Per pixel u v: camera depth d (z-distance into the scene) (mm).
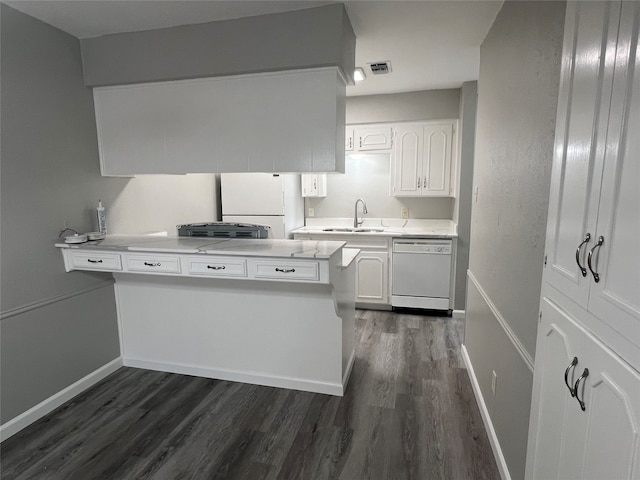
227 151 2377
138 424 2100
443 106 3727
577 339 950
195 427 2068
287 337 2430
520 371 1492
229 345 2553
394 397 2352
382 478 1705
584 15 951
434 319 3781
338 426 2070
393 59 2859
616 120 779
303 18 2059
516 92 1637
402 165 3951
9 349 2018
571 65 1026
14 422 2029
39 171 2174
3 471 1758
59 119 2297
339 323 2322
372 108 3904
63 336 2326
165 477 1717
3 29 1960
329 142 2191
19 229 2062
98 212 2506
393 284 3932
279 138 2277
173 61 2301
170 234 3283
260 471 1751
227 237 2615
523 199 1497
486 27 2256
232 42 2188
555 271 1112
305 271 2021
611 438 779
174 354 2678
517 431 1515
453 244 3723
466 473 1732
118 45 2375
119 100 2521
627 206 734
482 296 2246
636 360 699
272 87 2250
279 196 3838
